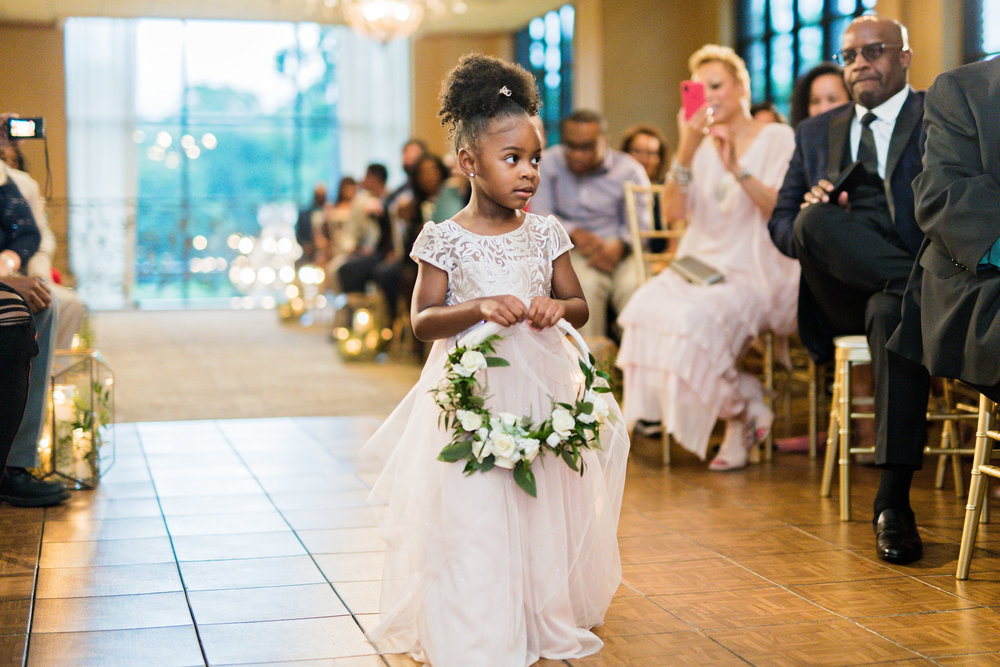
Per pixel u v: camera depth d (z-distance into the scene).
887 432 3.11
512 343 2.33
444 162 7.91
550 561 2.28
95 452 3.96
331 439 4.95
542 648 2.27
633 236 4.88
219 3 12.98
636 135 6.31
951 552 3.08
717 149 4.38
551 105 13.05
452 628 2.17
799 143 3.90
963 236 2.66
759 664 2.23
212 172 15.23
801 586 2.77
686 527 3.40
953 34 6.75
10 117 3.98
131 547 3.12
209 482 4.02
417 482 2.30
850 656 2.28
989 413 2.80
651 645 2.35
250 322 11.88
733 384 4.26
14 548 3.11
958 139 2.82
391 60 15.11
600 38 10.86
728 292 4.32
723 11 10.19
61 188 14.02
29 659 2.25
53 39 13.84
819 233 3.46
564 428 2.24
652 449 4.84
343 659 2.27
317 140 15.45
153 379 7.08
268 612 2.55
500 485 2.24
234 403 6.05
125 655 2.28
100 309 13.89
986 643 2.35
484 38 14.67
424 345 8.06
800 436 5.02
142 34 14.85
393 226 9.09
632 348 4.45
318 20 14.11
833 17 8.60
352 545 3.14
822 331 3.92
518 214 2.45
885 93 3.56
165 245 14.80
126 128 14.37
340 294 9.38
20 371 3.08
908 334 2.96
